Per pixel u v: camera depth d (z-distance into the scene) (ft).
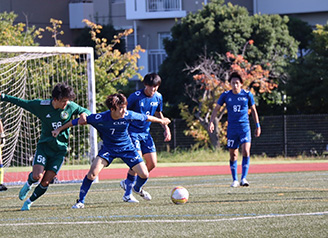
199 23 271.28
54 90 72.28
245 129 107.04
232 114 107.14
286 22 281.13
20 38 241.55
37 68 160.66
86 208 76.59
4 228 60.54
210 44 265.54
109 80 228.22
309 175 140.36
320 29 268.00
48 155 75.10
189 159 213.87
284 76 263.90
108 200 86.74
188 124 236.02
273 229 56.49
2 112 141.18
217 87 228.84
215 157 216.13
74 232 57.31
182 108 240.94
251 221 61.57
